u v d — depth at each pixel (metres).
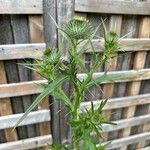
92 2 0.39
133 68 0.52
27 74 0.46
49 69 0.24
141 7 0.43
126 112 0.60
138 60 0.51
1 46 0.40
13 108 0.49
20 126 0.53
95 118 0.26
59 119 0.51
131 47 0.47
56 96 0.28
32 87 0.46
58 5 0.38
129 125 0.62
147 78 0.54
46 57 0.24
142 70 0.52
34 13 0.38
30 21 0.40
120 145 0.67
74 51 0.23
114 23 0.44
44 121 0.52
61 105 0.49
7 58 0.41
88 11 0.40
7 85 0.44
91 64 0.47
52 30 0.40
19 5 0.37
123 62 0.51
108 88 0.53
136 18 0.46
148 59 0.53
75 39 0.23
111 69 0.50
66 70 0.24
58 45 0.41
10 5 0.36
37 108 0.50
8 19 0.39
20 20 0.40
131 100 0.57
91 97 0.52
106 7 0.41
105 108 0.55
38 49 0.41
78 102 0.27
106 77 0.26
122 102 0.56
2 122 0.49
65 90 0.45
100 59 0.24
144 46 0.48
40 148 0.58
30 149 0.58
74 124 0.27
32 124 0.53
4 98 0.47
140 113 0.63
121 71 0.51
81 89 0.26
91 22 0.43
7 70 0.44
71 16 0.39
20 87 0.45
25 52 0.41
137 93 0.58
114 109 0.58
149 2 0.43
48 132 0.56
